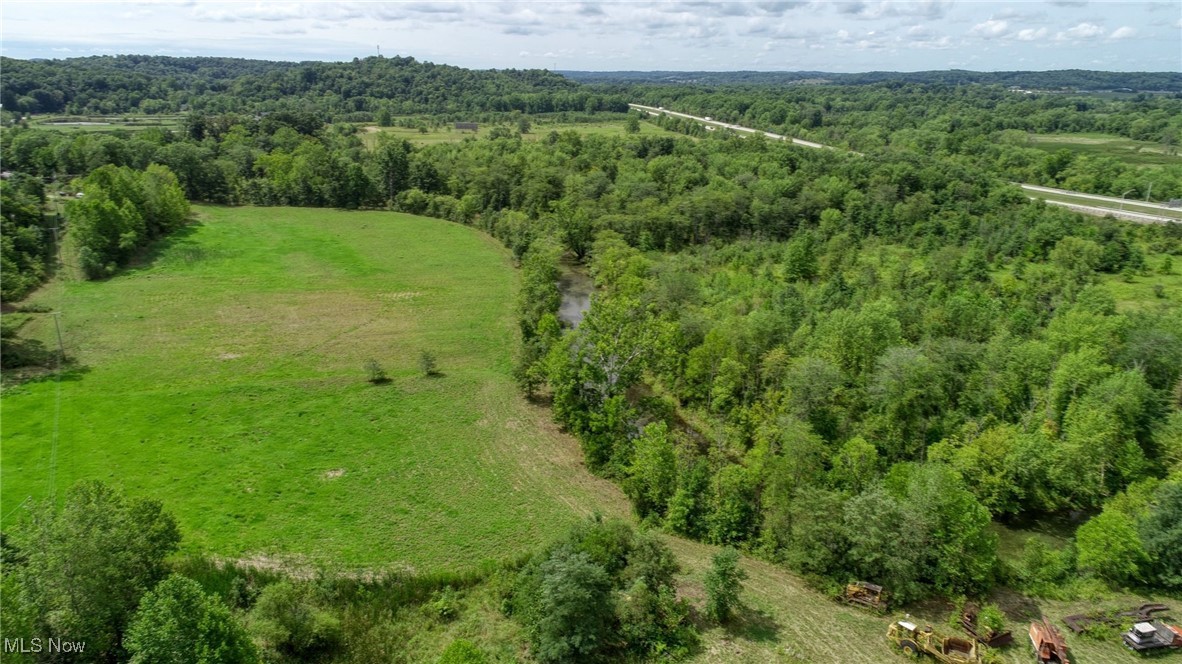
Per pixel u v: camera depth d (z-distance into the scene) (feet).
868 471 151.53
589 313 215.92
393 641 115.55
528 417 199.72
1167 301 252.42
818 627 118.32
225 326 253.03
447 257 361.51
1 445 167.73
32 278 264.52
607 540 127.75
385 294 300.40
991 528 154.20
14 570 105.40
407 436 185.88
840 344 197.57
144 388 202.18
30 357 213.87
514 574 130.82
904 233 354.33
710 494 151.33
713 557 134.72
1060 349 197.98
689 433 194.59
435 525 149.07
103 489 113.91
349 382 215.31
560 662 107.86
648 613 115.34
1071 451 154.61
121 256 306.14
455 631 118.42
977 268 284.82
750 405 196.24
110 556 103.30
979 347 204.33
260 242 364.58
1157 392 179.73
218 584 124.57
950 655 108.47
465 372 227.61
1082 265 286.05
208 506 150.51
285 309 275.18
